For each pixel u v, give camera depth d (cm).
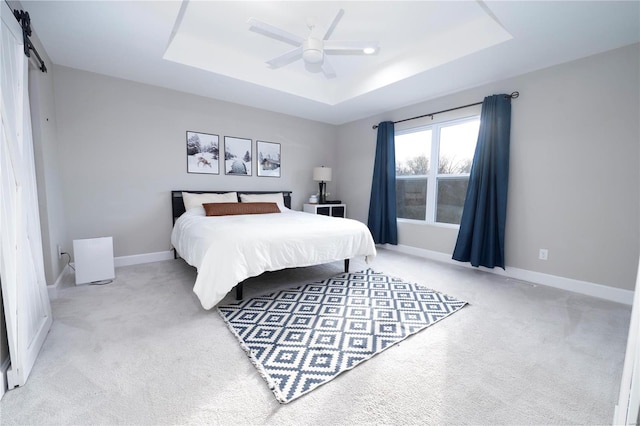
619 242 240
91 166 307
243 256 216
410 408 122
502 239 303
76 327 186
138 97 332
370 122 471
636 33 214
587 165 254
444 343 174
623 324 199
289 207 474
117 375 140
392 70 321
